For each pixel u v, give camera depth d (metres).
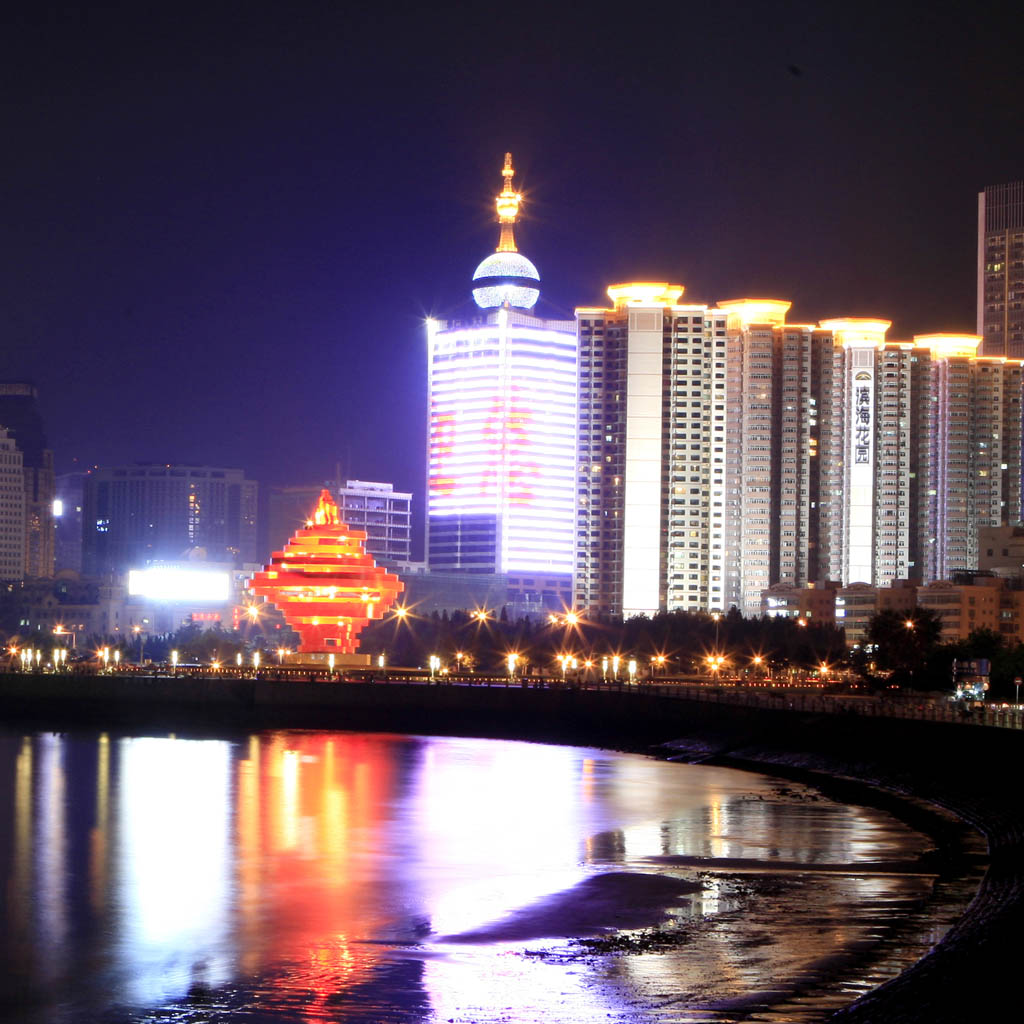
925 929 90.56
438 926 95.88
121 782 178.50
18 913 101.50
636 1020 73.38
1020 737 144.88
